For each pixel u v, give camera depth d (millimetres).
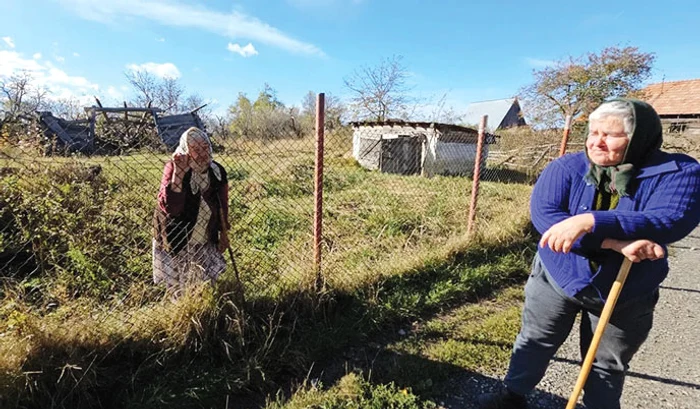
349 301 3201
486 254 4293
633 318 1579
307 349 2643
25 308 2227
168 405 2117
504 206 5984
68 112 13656
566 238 1372
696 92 21812
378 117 21562
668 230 1282
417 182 9164
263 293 3010
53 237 3283
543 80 21891
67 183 3303
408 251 4152
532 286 1822
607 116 1370
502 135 15344
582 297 1595
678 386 2420
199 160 2465
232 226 5160
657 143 1384
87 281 3145
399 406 2189
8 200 3111
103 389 2188
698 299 3717
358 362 2613
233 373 2371
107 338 2342
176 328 2436
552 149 12266
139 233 3711
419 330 2998
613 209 1438
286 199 6195
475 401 2260
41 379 2027
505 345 2812
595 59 20500
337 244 4680
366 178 9570
